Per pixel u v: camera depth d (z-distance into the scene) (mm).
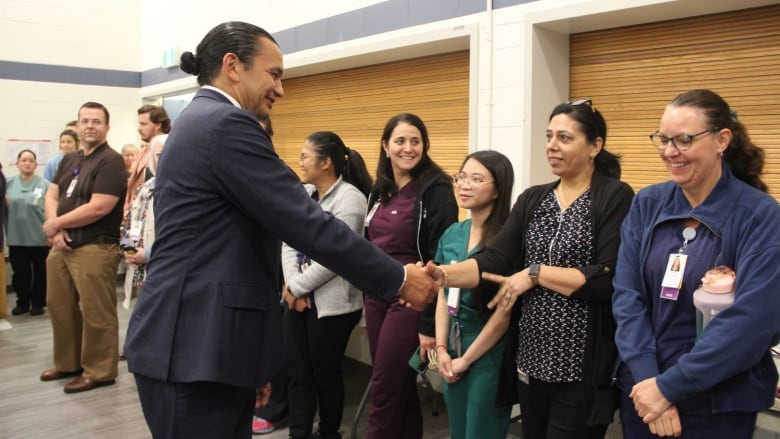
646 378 1354
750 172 1424
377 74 3973
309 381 2693
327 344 2619
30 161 5262
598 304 1588
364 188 2812
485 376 1878
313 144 2660
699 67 2502
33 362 3990
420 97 3678
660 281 1405
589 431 1587
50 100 6273
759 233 1272
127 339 1419
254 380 1383
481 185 1962
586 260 1620
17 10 6020
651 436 1417
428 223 2291
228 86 1449
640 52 2682
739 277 1271
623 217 1606
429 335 2119
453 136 3482
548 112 2879
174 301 1325
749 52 2365
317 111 4527
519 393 1777
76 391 3447
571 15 2609
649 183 2668
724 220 1329
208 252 1340
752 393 1300
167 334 1321
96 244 3449
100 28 6562
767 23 2314
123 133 6801
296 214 1349
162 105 5219
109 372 3559
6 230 5207
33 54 6141
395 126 2371
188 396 1318
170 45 6141
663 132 1364
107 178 3398
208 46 1455
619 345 1437
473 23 3041
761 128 2344
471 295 1925
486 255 1794
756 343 1229
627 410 1480
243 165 1319
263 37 1470
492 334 1833
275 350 1449
